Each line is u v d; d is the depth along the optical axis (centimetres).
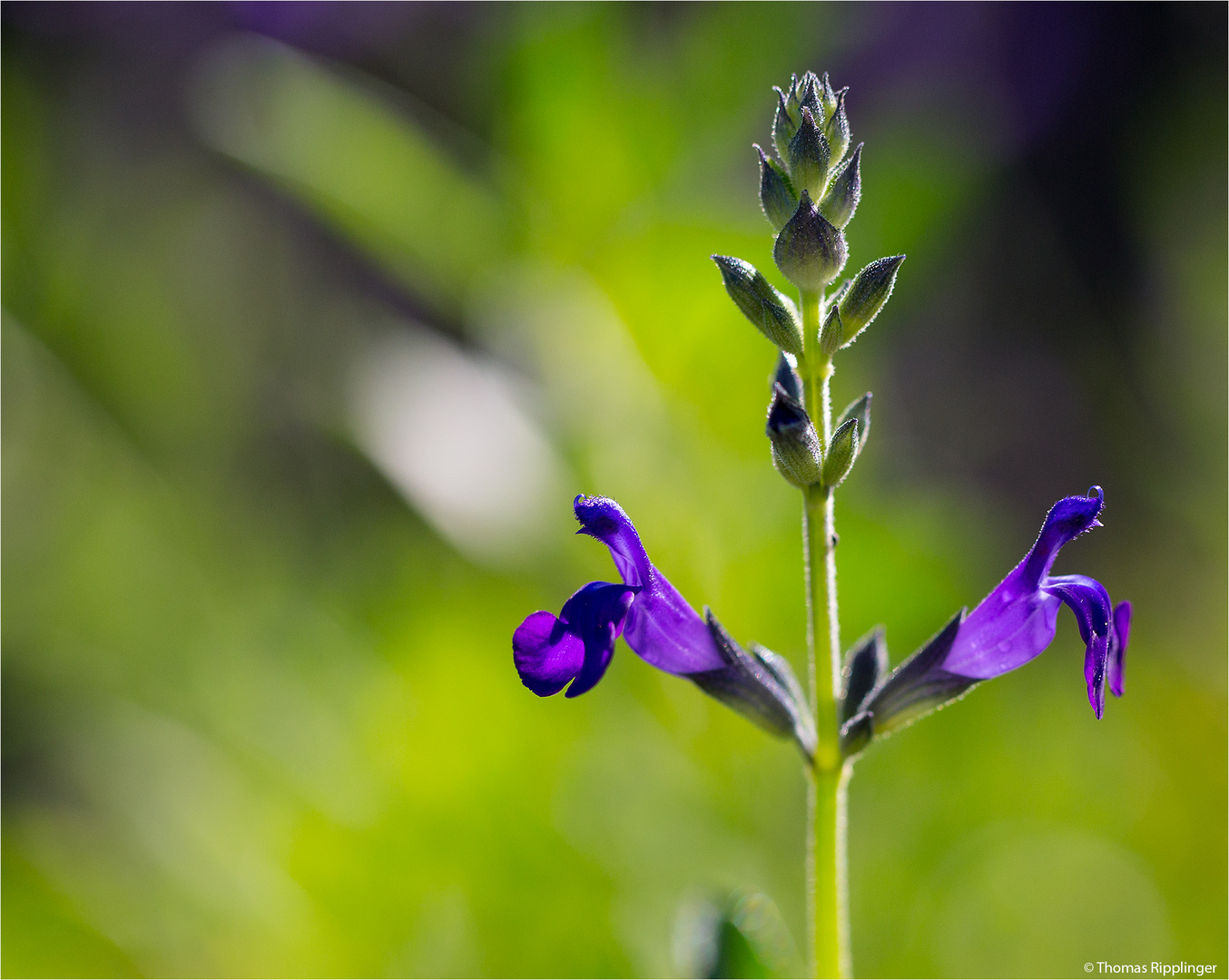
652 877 42
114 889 43
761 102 42
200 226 80
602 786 42
